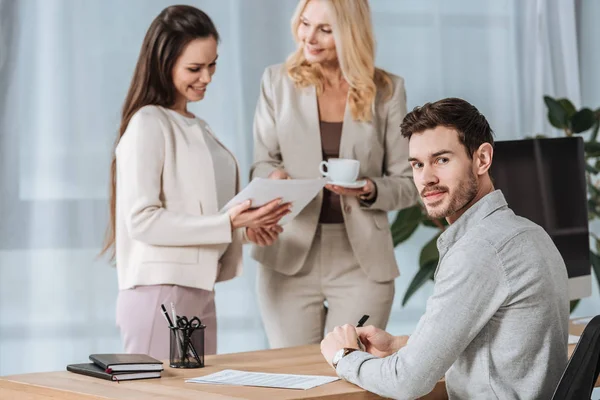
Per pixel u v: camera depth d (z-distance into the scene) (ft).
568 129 15.49
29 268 14.84
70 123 15.03
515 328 6.48
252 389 6.77
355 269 11.64
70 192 15.03
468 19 17.13
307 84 11.71
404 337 7.91
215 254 10.34
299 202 10.48
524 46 17.34
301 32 11.61
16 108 14.76
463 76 17.10
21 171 14.80
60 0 14.98
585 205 9.84
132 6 15.30
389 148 11.95
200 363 7.88
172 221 9.95
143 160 10.02
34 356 14.85
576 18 17.65
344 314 11.62
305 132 11.62
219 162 10.68
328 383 6.99
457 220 6.84
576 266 9.68
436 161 6.79
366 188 11.25
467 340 6.48
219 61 15.67
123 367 7.29
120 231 10.34
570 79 17.43
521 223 6.69
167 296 10.03
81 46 15.07
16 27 14.75
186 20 10.33
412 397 6.58
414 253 16.99
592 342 5.98
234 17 15.72
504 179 9.30
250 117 15.78
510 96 17.31
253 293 15.93
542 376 6.49
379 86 11.94
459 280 6.45
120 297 10.34
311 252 11.64
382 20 16.71
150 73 10.39
